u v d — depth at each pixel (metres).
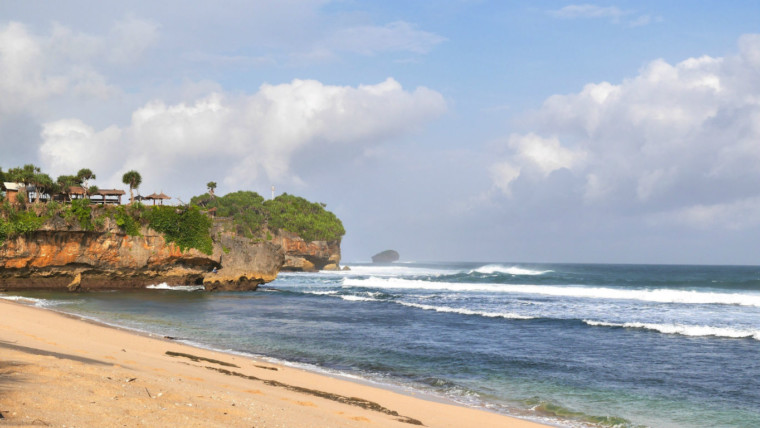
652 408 17.34
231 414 10.98
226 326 33.97
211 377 16.72
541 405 17.23
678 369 23.12
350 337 30.36
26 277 53.06
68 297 48.31
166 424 9.21
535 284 90.62
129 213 58.47
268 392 15.43
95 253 55.75
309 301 54.00
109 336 24.41
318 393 16.44
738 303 53.56
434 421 14.19
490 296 62.25
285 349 26.19
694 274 150.88
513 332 32.97
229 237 64.69
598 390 19.47
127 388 11.82
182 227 61.09
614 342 29.66
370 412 14.40
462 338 30.55
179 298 52.53
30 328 23.72
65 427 8.01
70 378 11.79
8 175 67.75
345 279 95.06
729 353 26.75
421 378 20.78
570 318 39.69
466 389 19.09
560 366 23.42
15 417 8.09
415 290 73.00
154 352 21.30
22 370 11.91
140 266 58.97
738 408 17.45
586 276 117.12
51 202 53.44
